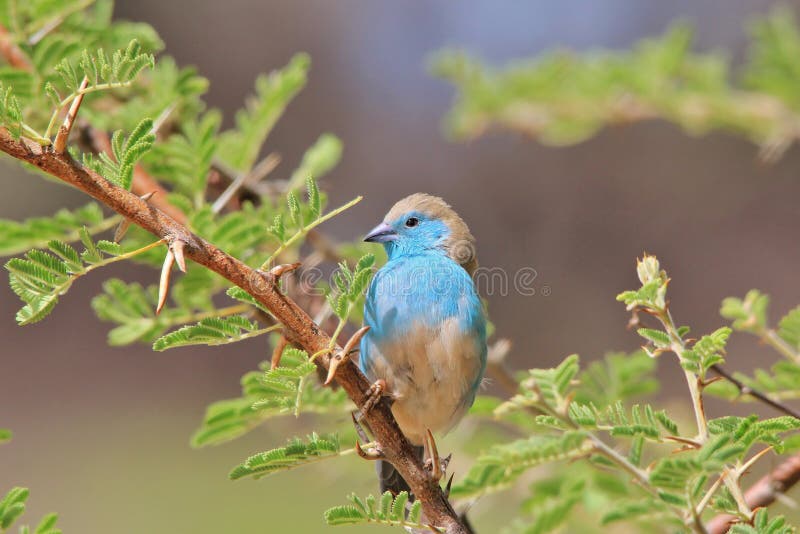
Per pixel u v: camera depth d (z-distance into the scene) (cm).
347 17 2477
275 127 2381
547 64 1145
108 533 1744
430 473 583
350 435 816
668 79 1120
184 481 1848
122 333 800
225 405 755
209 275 797
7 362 2223
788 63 1117
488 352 893
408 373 859
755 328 749
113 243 525
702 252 2273
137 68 533
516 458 560
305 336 543
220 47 2369
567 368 571
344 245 906
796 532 554
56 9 818
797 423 548
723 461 502
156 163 824
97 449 2056
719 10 2247
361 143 2414
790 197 2252
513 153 2359
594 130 1167
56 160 506
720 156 2283
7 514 557
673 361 1777
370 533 1284
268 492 1675
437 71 1153
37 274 534
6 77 768
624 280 2222
